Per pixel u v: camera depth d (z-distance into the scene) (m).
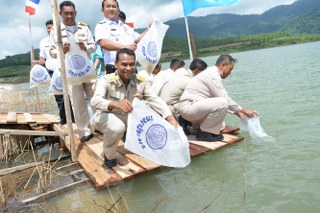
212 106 4.05
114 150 3.45
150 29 4.41
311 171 2.95
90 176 3.31
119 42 4.50
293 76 10.68
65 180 3.43
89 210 2.69
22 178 3.61
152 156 3.07
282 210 2.36
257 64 21.00
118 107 3.08
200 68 4.88
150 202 2.74
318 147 3.54
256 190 2.71
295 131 4.25
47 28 6.33
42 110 10.49
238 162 3.42
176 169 3.45
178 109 4.55
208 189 2.86
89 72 4.05
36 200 2.97
